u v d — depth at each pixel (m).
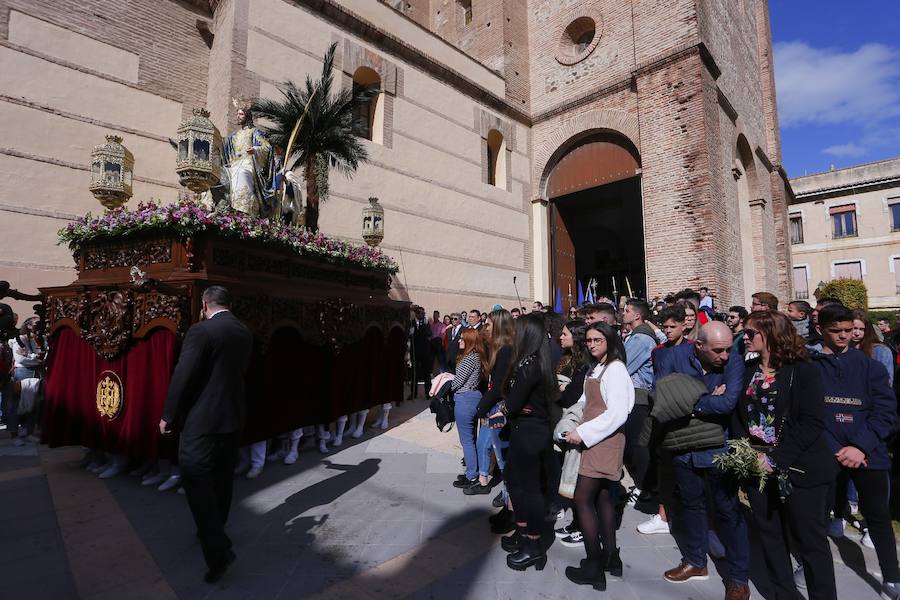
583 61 16.53
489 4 18.00
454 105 15.16
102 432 4.94
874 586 3.29
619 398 3.14
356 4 12.66
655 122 13.94
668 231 13.38
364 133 12.62
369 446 6.54
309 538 3.76
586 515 3.17
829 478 2.72
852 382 3.30
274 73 10.70
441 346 11.82
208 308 3.52
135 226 4.81
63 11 8.84
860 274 31.11
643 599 3.06
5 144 8.03
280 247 5.61
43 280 8.30
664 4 14.11
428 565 3.40
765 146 21.25
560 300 16.94
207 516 3.07
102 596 2.92
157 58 10.17
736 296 14.22
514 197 17.17
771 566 2.89
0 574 3.15
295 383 5.74
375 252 7.68
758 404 2.99
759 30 22.02
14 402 6.56
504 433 3.81
